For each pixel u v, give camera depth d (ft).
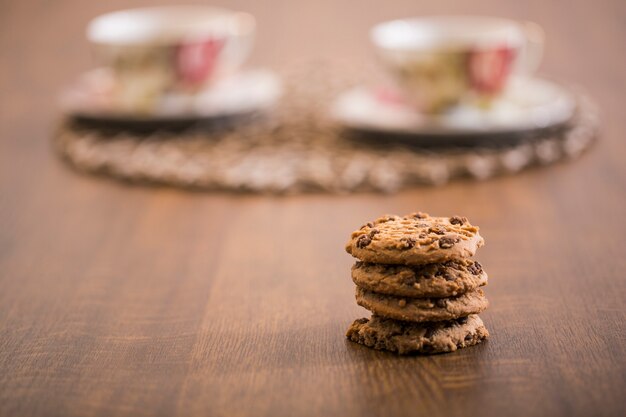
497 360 1.97
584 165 2.79
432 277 2.01
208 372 1.96
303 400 1.88
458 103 2.93
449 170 2.73
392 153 2.82
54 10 4.66
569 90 3.28
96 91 3.18
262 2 4.67
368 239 2.03
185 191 2.72
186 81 3.06
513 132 2.83
